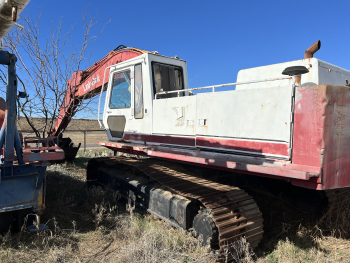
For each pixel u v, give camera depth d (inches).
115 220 155.1
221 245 110.6
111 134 209.8
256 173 113.0
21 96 159.3
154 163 193.6
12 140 130.4
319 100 92.7
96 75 237.9
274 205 163.6
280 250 125.4
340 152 96.2
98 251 126.7
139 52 189.0
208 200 123.0
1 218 137.0
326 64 124.8
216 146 128.3
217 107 127.6
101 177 233.8
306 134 96.0
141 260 113.3
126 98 192.2
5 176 128.6
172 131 152.6
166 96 180.7
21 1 87.7
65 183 237.6
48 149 147.9
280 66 134.1
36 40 248.7
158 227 145.6
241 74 152.7
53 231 144.7
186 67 197.9
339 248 128.2
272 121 106.7
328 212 141.9
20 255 119.9
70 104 264.8
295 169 97.2
